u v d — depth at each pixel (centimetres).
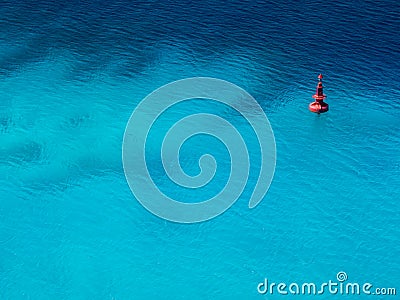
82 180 3612
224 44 4984
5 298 2902
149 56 4844
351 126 4103
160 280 2998
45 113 4197
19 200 3472
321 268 3062
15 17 5394
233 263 3089
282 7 5500
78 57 4838
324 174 3684
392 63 4731
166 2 5622
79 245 3192
